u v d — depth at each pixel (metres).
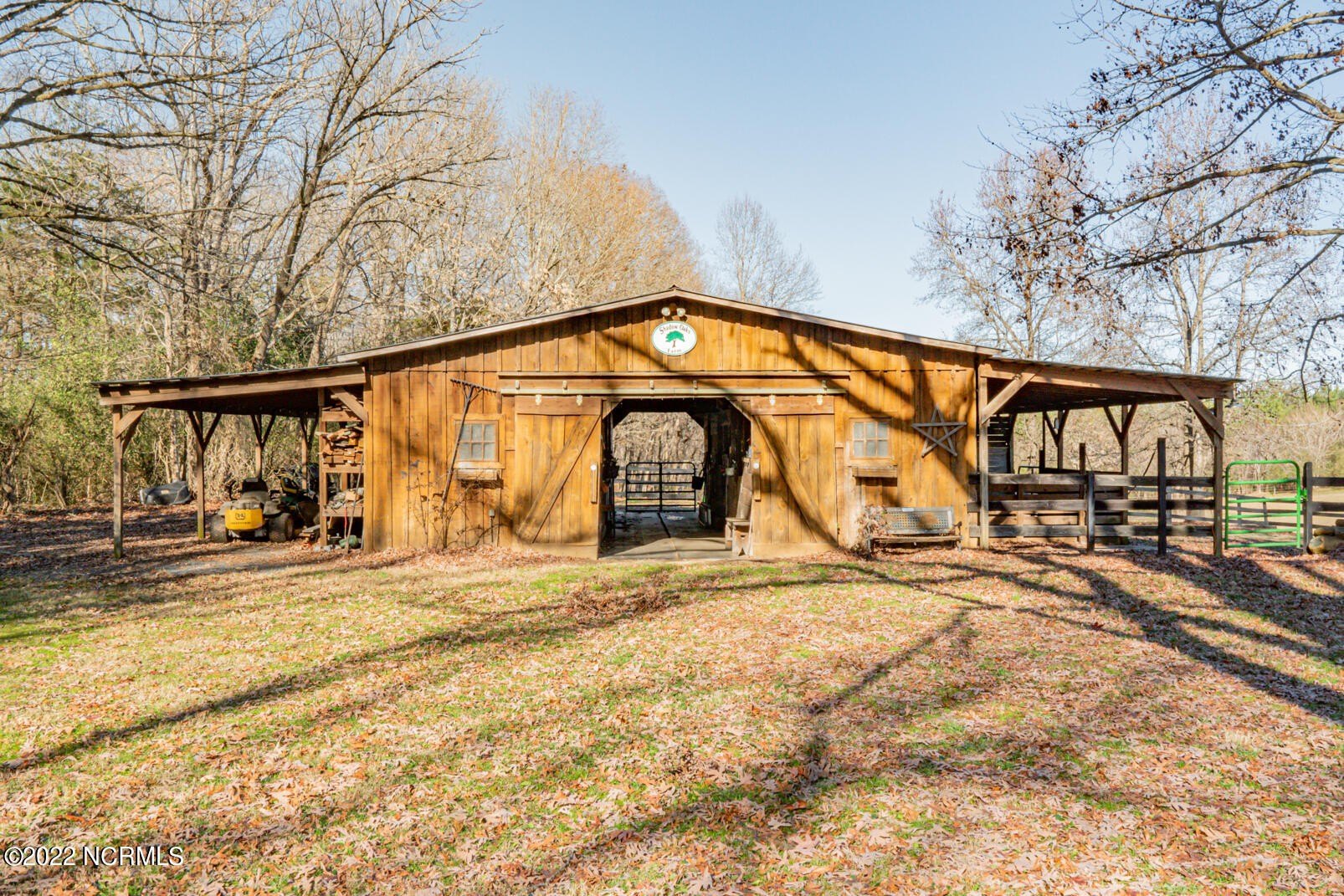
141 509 20.81
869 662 6.79
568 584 10.18
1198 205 22.41
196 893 3.50
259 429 18.45
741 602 9.11
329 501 15.37
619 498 26.16
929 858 3.69
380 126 25.12
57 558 12.74
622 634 7.74
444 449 12.55
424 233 27.86
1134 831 3.92
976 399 12.77
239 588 10.09
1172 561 11.50
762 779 4.54
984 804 4.21
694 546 14.16
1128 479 12.38
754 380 12.66
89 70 11.95
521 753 4.94
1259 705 5.69
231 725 5.39
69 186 12.73
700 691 6.05
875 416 12.71
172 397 12.50
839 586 10.01
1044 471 19.33
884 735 5.18
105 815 4.17
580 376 12.54
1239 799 4.25
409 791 4.44
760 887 3.50
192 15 14.09
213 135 12.77
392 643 7.45
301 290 26.05
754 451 12.61
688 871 3.62
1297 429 25.45
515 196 31.52
